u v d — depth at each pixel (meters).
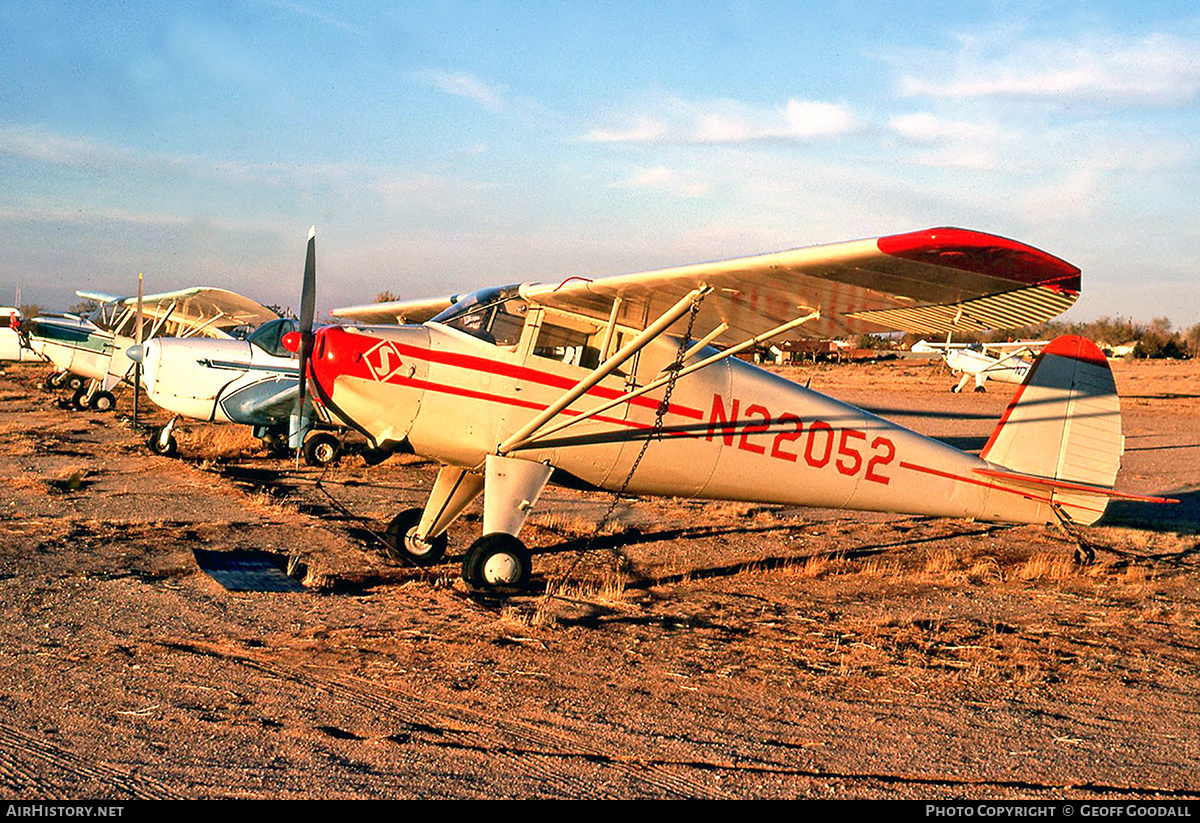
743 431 8.48
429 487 12.75
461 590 7.27
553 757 4.05
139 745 3.96
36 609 6.14
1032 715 4.97
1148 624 7.12
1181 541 10.83
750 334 7.90
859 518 11.73
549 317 7.84
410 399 7.63
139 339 17.22
